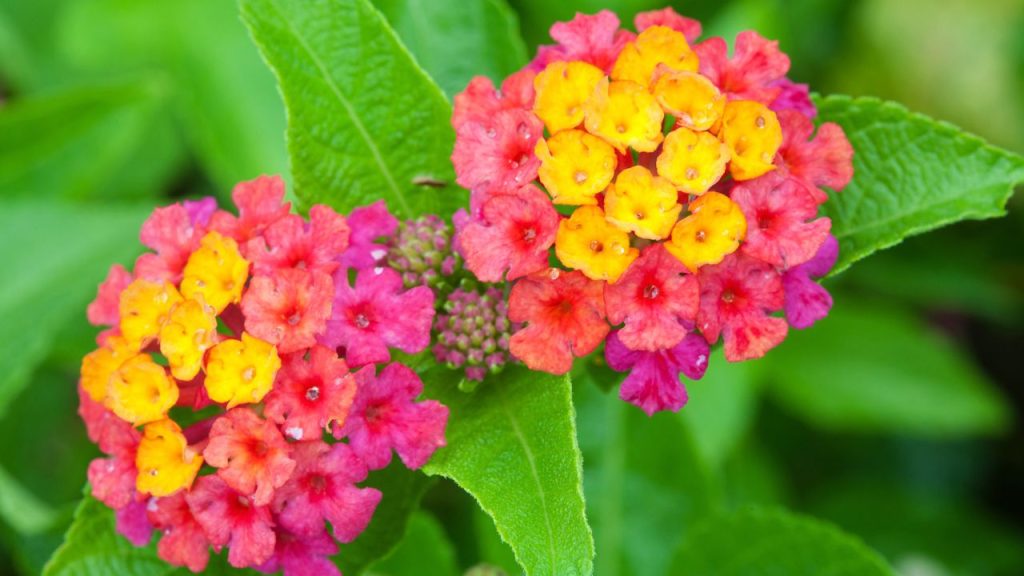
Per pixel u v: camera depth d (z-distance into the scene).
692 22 0.27
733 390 0.34
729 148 0.25
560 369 0.26
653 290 0.25
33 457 0.35
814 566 0.31
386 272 0.26
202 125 0.34
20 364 0.32
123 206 0.34
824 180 0.26
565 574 0.25
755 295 0.26
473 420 0.26
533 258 0.25
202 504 0.26
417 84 0.28
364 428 0.25
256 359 0.25
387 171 0.28
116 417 0.26
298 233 0.26
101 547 0.27
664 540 0.32
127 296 0.26
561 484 0.25
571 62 0.26
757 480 0.35
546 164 0.25
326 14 0.27
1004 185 0.27
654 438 0.32
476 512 0.32
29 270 0.33
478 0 0.29
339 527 0.25
